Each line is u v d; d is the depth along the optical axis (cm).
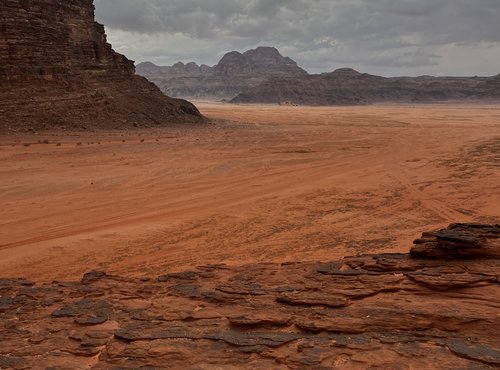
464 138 6206
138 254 1969
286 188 3341
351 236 2145
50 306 1130
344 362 763
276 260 1828
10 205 2844
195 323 951
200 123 8912
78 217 2589
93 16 8769
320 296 986
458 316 843
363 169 4038
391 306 919
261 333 885
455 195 2853
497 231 1239
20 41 6475
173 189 3325
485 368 714
